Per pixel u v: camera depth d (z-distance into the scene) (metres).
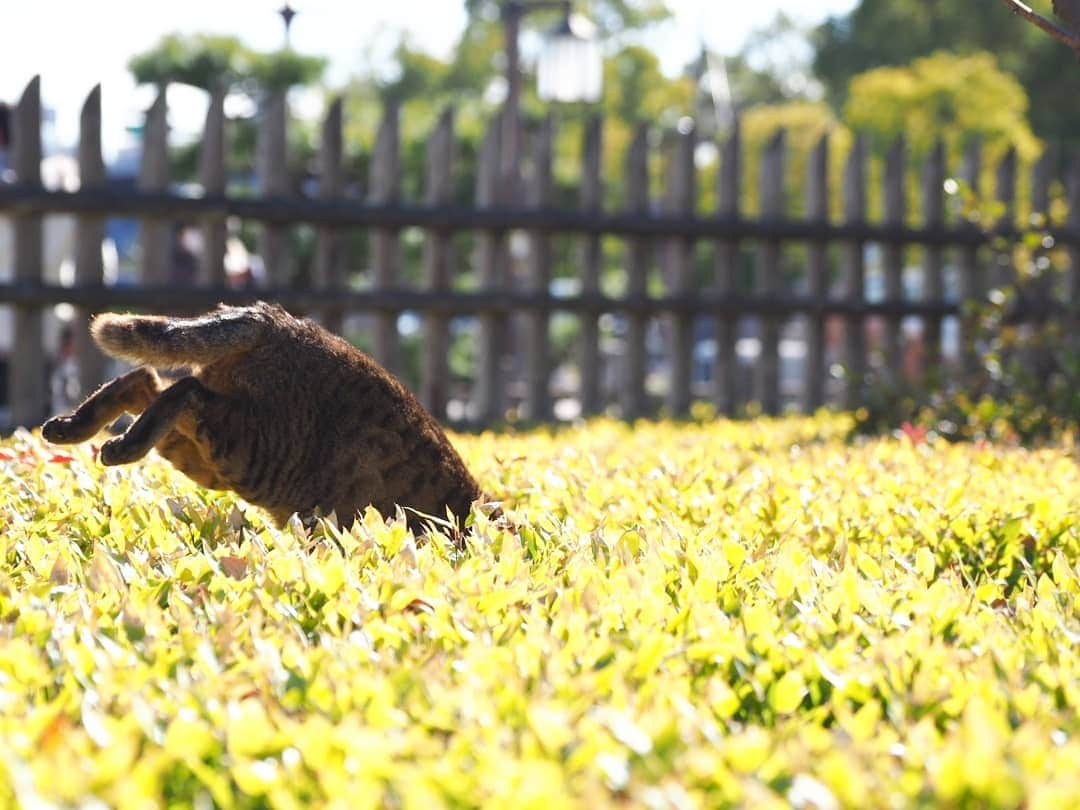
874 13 46.34
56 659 2.75
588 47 15.36
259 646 2.73
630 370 11.26
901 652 2.90
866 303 11.66
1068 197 12.18
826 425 9.11
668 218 11.11
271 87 21.08
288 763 2.21
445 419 10.59
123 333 4.01
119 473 4.83
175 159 16.86
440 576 3.36
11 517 4.19
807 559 3.76
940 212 11.87
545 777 2.03
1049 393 8.59
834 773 2.08
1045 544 4.61
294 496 4.29
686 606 3.21
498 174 10.78
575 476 5.22
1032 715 2.59
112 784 2.07
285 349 4.23
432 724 2.39
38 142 9.34
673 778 2.12
